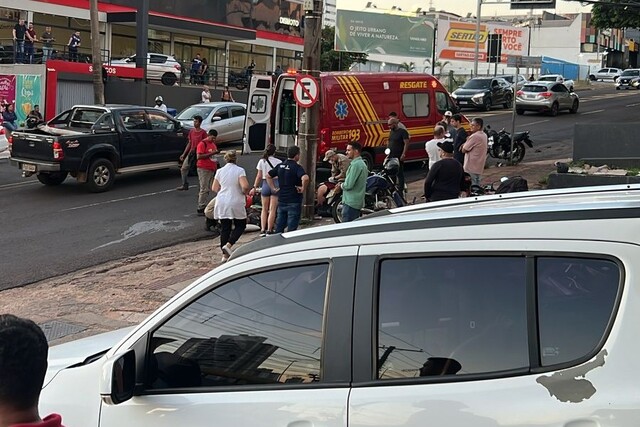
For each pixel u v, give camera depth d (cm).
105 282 1032
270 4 4672
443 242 270
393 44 4803
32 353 186
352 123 1738
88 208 1502
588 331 240
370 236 284
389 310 273
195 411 295
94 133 1645
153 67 3425
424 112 1933
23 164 1641
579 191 329
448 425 248
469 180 1103
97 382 325
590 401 230
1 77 2711
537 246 255
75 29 3650
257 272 302
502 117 3281
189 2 4091
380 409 260
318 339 284
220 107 2405
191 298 317
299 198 1173
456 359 259
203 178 1446
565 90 3388
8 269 1092
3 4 3256
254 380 295
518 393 243
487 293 260
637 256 238
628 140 1561
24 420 183
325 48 5081
